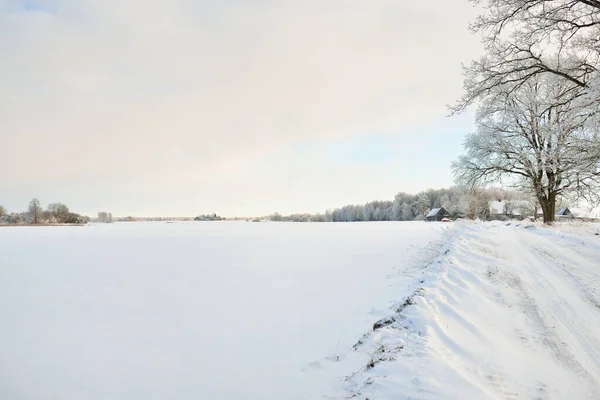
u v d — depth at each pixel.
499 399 3.13
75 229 64.19
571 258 9.64
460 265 8.37
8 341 6.93
